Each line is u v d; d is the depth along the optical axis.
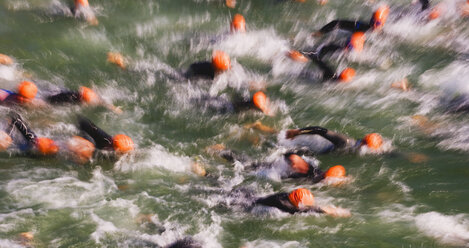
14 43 17.25
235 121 14.59
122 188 11.77
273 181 12.21
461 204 11.39
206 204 11.46
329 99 15.82
